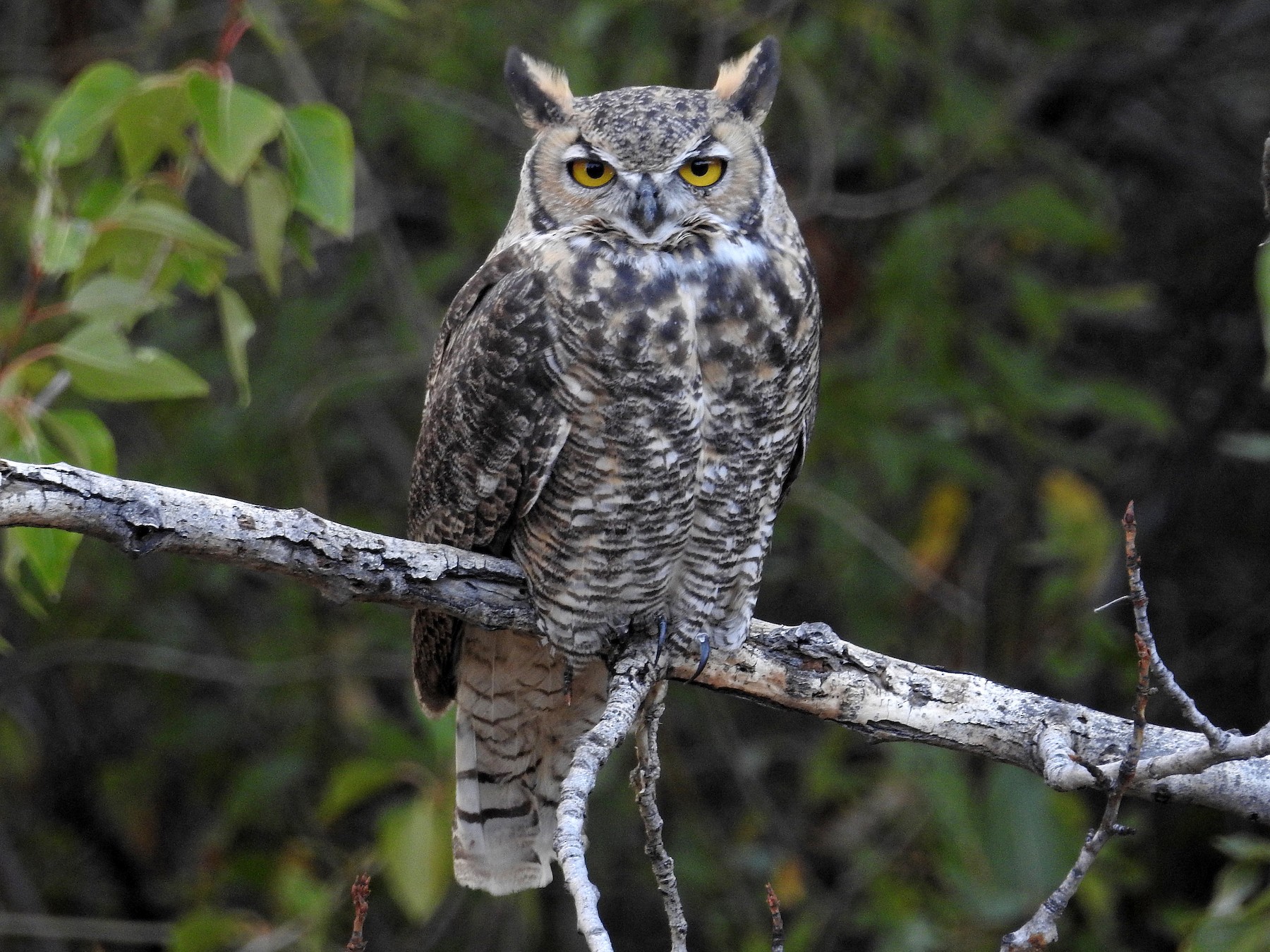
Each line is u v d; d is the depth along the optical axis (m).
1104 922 9.94
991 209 10.25
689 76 11.64
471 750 7.41
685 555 6.62
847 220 12.04
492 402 6.43
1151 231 13.43
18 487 5.06
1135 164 13.45
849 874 10.73
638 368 6.26
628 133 6.52
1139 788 5.98
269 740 11.82
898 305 10.23
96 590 11.58
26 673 11.66
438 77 10.41
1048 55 11.28
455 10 10.36
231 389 11.30
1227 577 12.95
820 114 10.54
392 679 12.42
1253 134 13.41
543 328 6.32
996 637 11.41
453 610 6.39
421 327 10.23
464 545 6.75
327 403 10.66
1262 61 13.32
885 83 11.41
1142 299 10.42
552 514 6.52
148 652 11.14
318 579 5.72
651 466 6.38
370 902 12.09
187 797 12.82
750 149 6.68
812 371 6.71
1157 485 12.84
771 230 6.66
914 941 9.12
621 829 11.44
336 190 6.66
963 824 9.00
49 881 12.56
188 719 11.65
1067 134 13.12
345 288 10.17
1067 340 13.03
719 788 12.36
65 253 6.38
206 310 11.52
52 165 6.59
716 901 11.08
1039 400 10.12
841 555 10.58
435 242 12.60
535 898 10.59
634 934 11.93
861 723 6.39
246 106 6.40
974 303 12.38
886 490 11.18
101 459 6.30
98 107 6.67
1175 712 12.31
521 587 6.63
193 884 11.01
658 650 6.71
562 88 7.10
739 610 6.74
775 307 6.47
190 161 7.11
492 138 11.52
